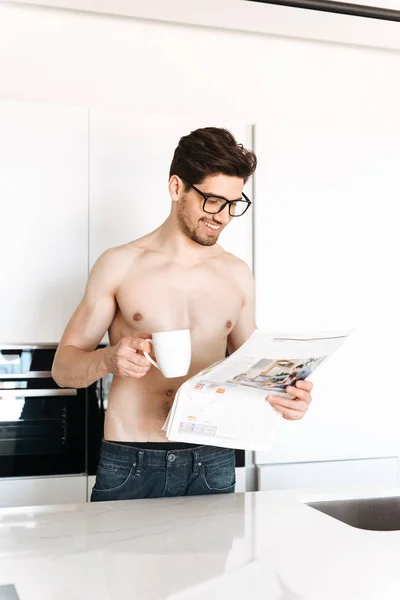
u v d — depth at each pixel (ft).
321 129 9.22
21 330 8.18
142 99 9.78
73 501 8.41
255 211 8.96
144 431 5.72
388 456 9.43
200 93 10.00
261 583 3.27
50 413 8.42
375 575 3.41
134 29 9.73
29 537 4.05
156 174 8.63
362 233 9.36
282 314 9.04
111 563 3.57
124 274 5.96
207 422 5.10
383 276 9.44
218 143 5.58
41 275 8.25
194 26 9.96
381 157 9.47
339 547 3.86
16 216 8.18
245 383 5.03
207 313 6.05
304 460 9.08
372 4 9.14
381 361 9.39
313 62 10.50
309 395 5.16
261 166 8.98
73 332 5.97
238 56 10.16
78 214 8.37
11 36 9.32
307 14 9.21
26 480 8.26
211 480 5.66
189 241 6.11
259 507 4.81
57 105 8.32
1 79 9.29
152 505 4.88
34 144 8.25
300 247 9.11
